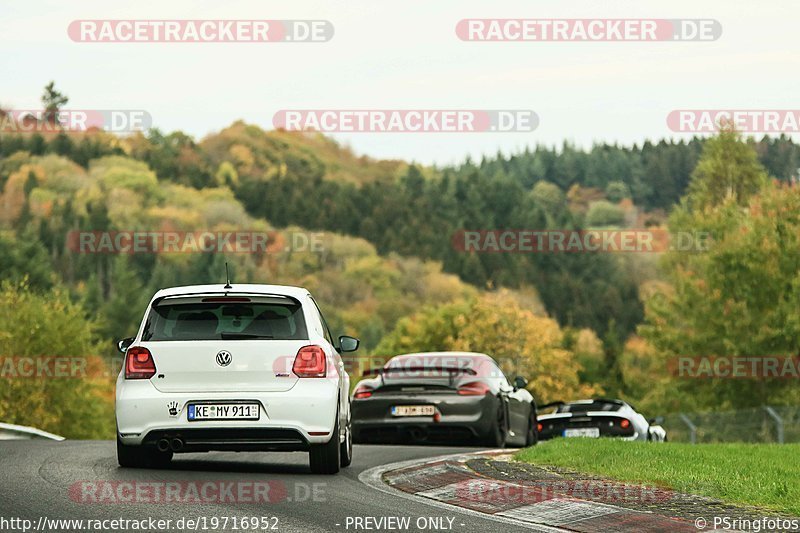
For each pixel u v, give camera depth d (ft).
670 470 133.28
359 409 217.56
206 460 161.38
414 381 216.13
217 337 136.67
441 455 175.73
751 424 574.15
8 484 121.39
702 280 642.63
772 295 625.41
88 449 176.14
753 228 635.66
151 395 135.54
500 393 222.28
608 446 164.96
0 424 278.46
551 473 134.51
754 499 109.81
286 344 136.87
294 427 135.03
